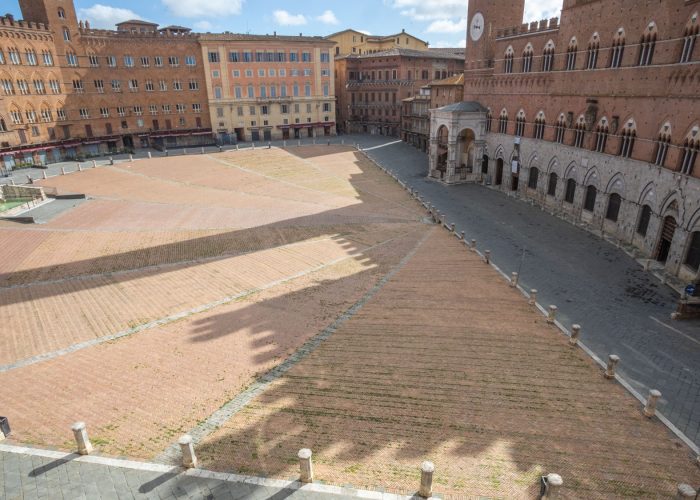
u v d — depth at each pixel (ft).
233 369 60.23
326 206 172.45
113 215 149.59
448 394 54.24
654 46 115.55
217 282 93.35
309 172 233.96
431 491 38.37
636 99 123.24
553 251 121.90
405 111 314.96
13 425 48.44
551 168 167.63
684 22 104.99
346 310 79.41
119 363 61.87
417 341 67.62
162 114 288.30
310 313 78.23
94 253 111.86
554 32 160.97
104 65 262.06
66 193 177.47
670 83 109.60
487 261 106.22
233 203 173.58
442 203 178.29
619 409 52.54
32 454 43.45
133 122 279.90
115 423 48.62
